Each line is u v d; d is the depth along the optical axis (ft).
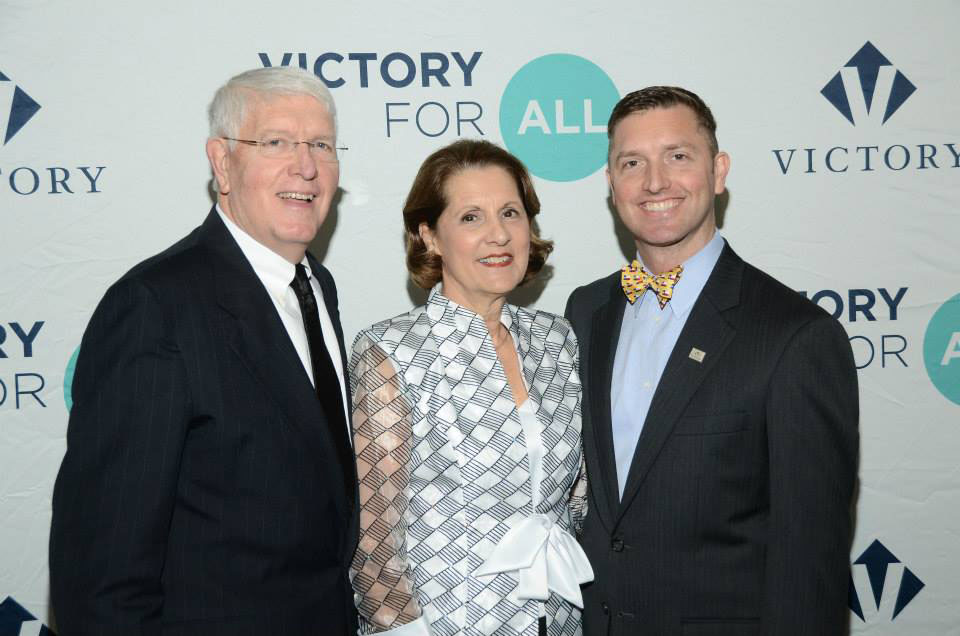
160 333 4.22
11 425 6.95
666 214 5.24
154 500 4.05
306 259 5.70
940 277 7.59
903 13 7.46
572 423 5.37
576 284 7.48
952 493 7.64
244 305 4.57
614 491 5.25
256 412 4.42
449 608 4.84
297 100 4.87
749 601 4.91
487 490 4.95
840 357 4.79
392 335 5.16
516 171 5.28
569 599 4.93
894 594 7.65
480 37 7.25
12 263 6.89
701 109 5.39
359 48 7.15
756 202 7.51
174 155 7.00
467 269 5.12
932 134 7.52
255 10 7.02
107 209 6.97
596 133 7.39
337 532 4.80
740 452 4.90
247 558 4.38
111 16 6.89
